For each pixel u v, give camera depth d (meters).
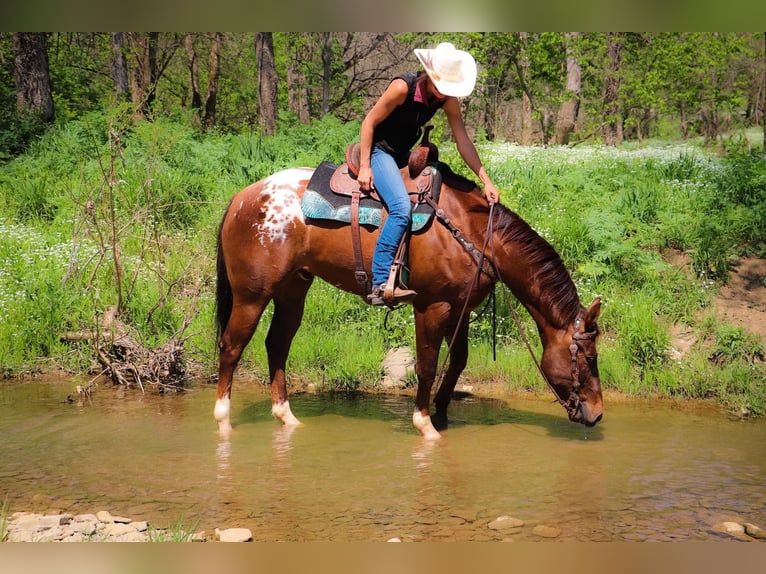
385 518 4.32
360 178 5.69
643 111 26.97
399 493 4.72
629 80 21.94
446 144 13.84
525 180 11.36
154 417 6.48
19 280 8.94
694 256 9.39
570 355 5.81
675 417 6.62
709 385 7.29
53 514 4.32
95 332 7.85
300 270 6.07
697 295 8.70
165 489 4.78
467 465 5.29
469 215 5.83
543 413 6.72
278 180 6.08
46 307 8.27
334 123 15.25
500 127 27.56
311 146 14.52
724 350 7.75
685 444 5.83
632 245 9.32
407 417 6.56
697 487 4.88
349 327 8.34
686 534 4.14
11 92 16.55
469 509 4.46
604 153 15.11
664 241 9.70
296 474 5.07
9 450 5.55
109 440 5.82
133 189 10.93
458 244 5.74
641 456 5.52
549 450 5.65
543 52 20.95
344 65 30.05
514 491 4.77
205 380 7.83
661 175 12.25
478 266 5.76
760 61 24.45
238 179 12.39
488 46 20.48
